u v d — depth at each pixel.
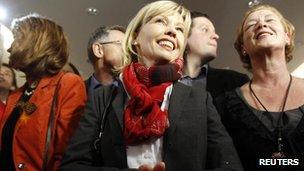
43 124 1.56
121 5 4.38
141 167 1.13
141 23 1.58
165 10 1.55
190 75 2.47
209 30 2.55
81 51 5.24
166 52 1.49
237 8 4.35
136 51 1.59
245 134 1.56
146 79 1.42
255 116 1.58
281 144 1.49
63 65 1.77
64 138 1.54
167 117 1.32
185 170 1.24
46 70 1.73
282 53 1.70
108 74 2.54
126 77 1.43
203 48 2.49
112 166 1.30
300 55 5.33
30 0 4.33
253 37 1.72
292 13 4.49
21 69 1.75
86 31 4.88
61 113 1.58
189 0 4.22
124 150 1.31
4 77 2.52
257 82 1.72
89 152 1.34
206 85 2.36
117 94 1.45
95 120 1.41
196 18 2.56
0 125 1.70
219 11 4.41
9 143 1.58
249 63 1.87
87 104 1.49
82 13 4.56
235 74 2.40
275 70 1.68
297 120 1.52
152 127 1.28
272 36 1.68
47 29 1.78
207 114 1.38
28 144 1.54
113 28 2.66
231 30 4.73
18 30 1.79
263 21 1.73
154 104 1.33
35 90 1.65
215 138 1.34
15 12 4.46
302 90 1.63
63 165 1.30
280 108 1.60
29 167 1.51
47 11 4.51
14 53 1.73
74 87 1.67
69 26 4.80
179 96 1.38
